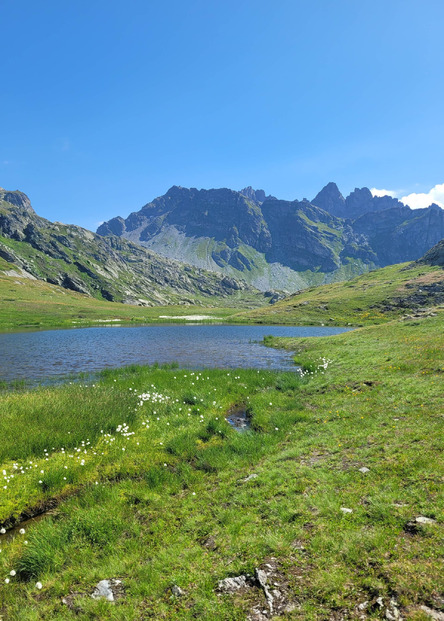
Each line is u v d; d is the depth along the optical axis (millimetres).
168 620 5910
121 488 11281
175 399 21562
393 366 24438
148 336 71500
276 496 9555
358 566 6309
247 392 23641
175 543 8164
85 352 46781
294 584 6180
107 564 7680
